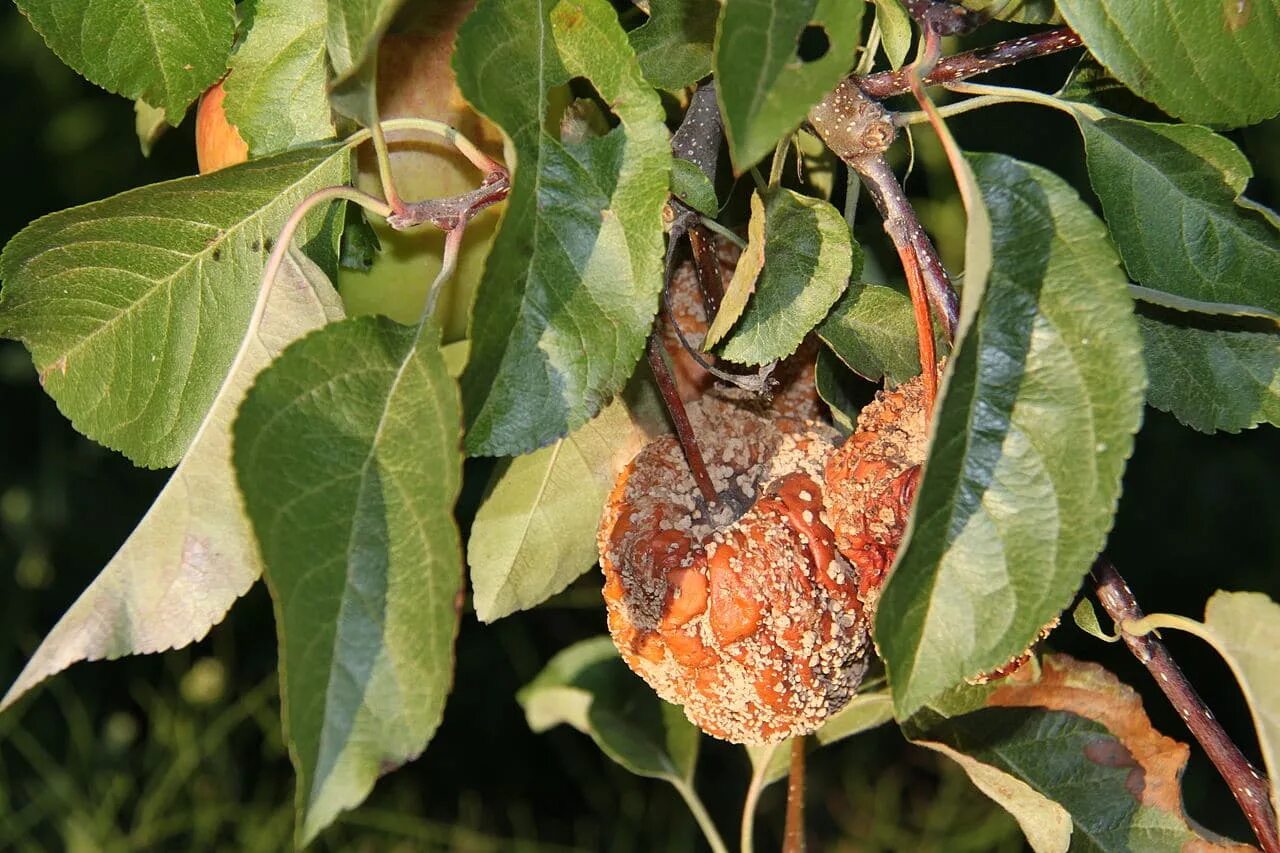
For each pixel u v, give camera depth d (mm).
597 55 473
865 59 510
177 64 527
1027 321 461
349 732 446
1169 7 493
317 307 527
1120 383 457
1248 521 1487
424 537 452
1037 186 463
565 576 581
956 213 682
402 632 450
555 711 735
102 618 513
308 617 446
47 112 1409
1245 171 512
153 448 543
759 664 507
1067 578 457
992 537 459
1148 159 517
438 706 447
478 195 500
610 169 472
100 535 1495
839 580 508
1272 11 498
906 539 438
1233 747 520
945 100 679
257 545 443
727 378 526
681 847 1521
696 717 525
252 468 447
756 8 432
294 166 522
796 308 512
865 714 628
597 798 1551
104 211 516
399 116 536
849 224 542
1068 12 491
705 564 510
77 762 1411
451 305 560
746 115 428
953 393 456
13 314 530
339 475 454
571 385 469
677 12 511
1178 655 1504
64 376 539
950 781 1419
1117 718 577
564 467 565
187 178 513
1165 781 574
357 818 1411
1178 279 520
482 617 578
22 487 1504
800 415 539
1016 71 708
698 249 533
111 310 534
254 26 533
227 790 1414
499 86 463
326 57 527
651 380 548
